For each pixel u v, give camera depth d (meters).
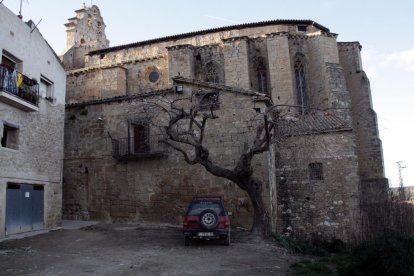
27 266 10.20
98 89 32.94
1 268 9.91
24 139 15.98
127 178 20.47
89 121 21.78
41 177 17.05
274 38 31.48
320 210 21.00
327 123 22.84
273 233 16.59
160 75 32.66
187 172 19.31
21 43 15.94
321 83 31.12
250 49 32.41
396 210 18.77
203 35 34.69
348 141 21.45
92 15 47.53
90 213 20.84
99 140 21.34
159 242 14.35
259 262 11.22
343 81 30.61
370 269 9.80
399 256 9.41
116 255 11.81
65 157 21.83
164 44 34.91
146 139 20.38
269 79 31.48
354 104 33.16
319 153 21.69
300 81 32.25
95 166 21.19
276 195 21.14
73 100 33.56
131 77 33.75
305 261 11.85
